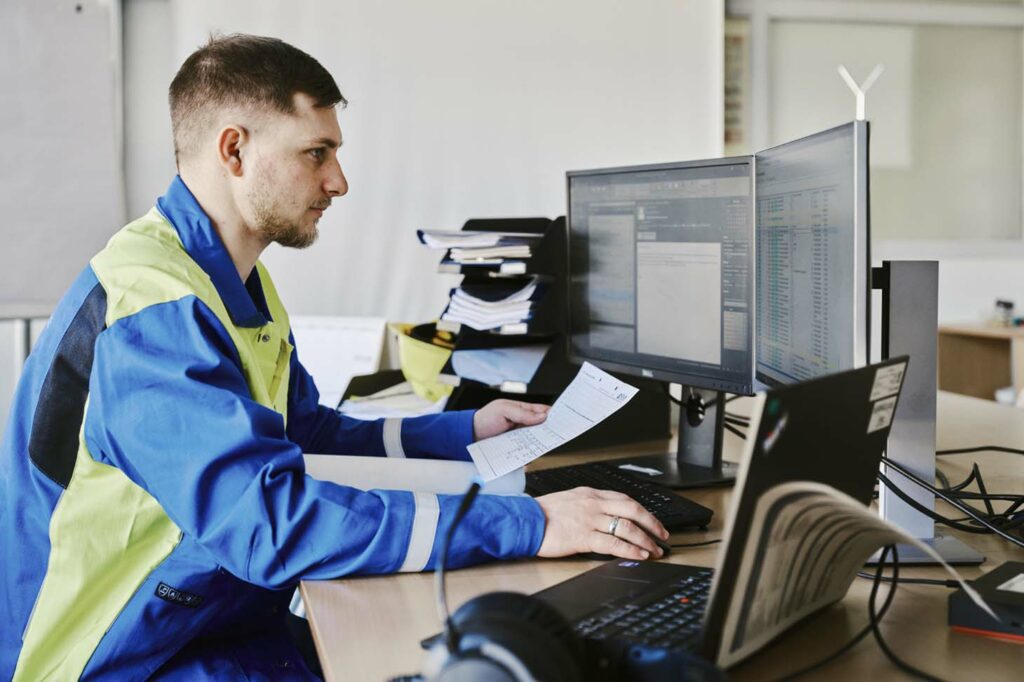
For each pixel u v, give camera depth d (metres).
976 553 1.04
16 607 1.20
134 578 1.18
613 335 1.69
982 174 4.41
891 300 1.08
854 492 0.84
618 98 3.65
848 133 0.97
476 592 0.98
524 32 3.54
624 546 1.05
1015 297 4.44
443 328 2.03
